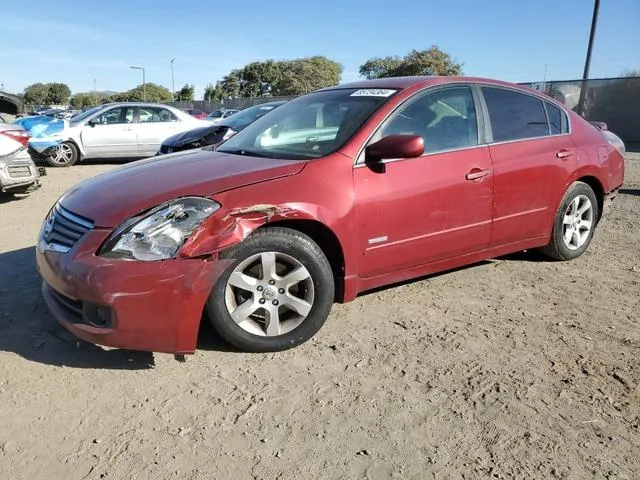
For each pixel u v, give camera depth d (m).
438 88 3.99
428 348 3.34
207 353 3.25
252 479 2.25
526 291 4.27
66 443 2.46
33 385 2.90
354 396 2.83
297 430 2.56
